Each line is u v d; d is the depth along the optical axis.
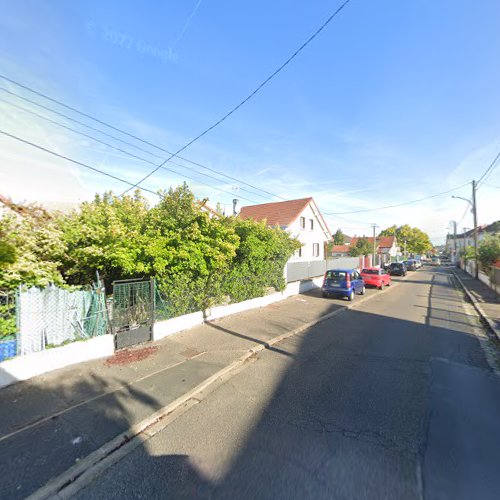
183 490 2.64
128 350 6.23
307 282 16.41
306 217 26.81
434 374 5.17
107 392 4.47
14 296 4.86
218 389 4.68
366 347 6.72
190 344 6.71
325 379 4.99
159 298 7.34
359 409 3.99
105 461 3.05
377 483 2.66
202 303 8.58
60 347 5.24
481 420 3.72
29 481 2.76
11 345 4.82
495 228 28.02
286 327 8.36
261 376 5.16
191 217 7.88
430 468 2.85
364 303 12.92
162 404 4.14
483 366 5.57
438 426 3.58
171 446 3.28
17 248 5.08
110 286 7.50
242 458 3.04
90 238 6.28
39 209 6.43
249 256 10.35
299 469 2.85
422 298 14.50
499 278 14.85
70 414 3.87
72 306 5.64
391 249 61.34
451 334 7.82
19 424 3.62
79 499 2.58
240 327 8.23
